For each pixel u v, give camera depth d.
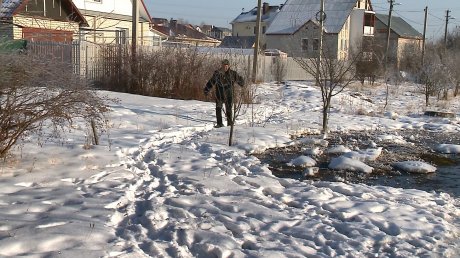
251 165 8.73
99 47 20.61
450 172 9.85
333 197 7.09
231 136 10.46
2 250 4.43
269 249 5.14
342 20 55.81
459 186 8.76
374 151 10.83
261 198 6.75
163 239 5.21
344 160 9.66
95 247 4.69
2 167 7.03
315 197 6.98
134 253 4.67
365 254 5.28
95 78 20.55
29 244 4.60
